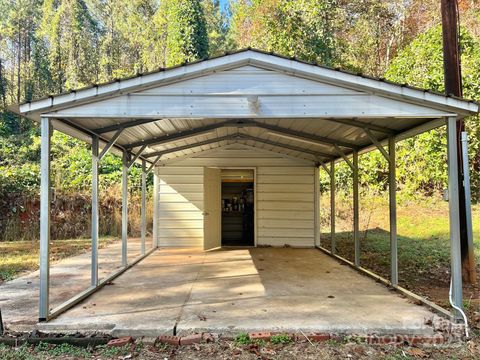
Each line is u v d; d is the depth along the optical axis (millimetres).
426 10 16297
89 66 23109
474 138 9867
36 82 22750
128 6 24422
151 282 5793
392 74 11898
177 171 9688
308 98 3938
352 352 3314
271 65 3928
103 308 4383
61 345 3461
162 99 3947
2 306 4609
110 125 5008
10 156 14906
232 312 4195
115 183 12852
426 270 6758
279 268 6875
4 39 23438
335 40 14477
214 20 26094
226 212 11523
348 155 7816
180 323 3811
